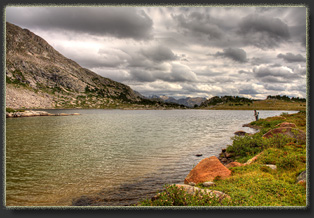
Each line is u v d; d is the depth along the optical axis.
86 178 16.30
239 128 55.28
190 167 19.11
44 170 18.55
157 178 16.12
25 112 120.44
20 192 13.57
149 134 44.28
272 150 17.11
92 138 38.50
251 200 8.78
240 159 19.84
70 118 106.69
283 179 11.43
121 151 26.66
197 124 71.44
